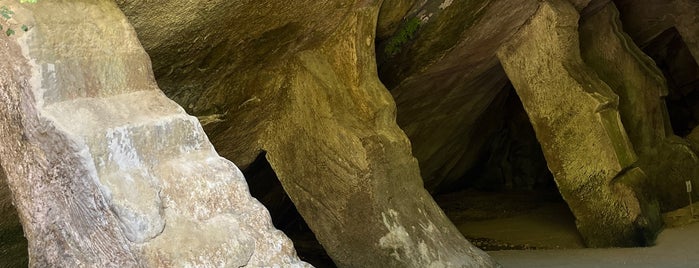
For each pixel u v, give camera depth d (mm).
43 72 3928
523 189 14773
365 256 6973
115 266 3766
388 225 6875
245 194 4137
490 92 11461
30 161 3979
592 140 9172
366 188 6891
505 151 14906
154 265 3631
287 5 6129
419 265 6746
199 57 5980
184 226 3824
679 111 15133
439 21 8312
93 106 4023
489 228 11547
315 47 7160
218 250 3811
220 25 5762
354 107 7059
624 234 9055
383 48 8547
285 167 7391
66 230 3936
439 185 13820
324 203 7148
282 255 4020
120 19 4391
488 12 8461
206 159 4184
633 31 12250
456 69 9555
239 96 6820
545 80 9383
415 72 8992
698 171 10492
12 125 4020
